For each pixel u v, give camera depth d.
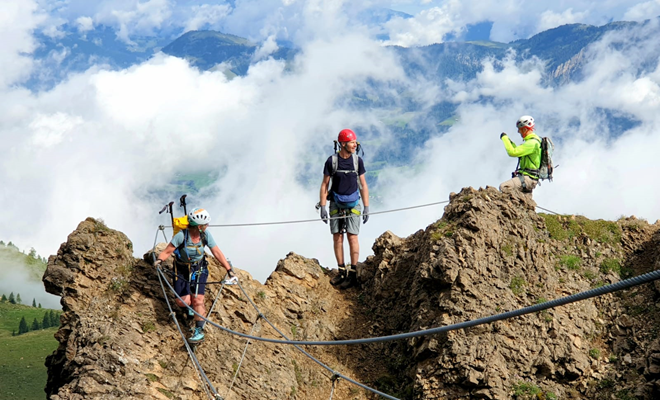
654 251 13.58
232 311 12.98
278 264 15.23
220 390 11.56
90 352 11.25
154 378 11.23
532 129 14.43
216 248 12.32
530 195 14.33
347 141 14.46
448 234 13.10
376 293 14.17
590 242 13.82
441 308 12.03
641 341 11.55
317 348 13.33
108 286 12.77
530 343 11.54
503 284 12.30
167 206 12.23
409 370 12.27
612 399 10.85
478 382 10.98
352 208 14.88
